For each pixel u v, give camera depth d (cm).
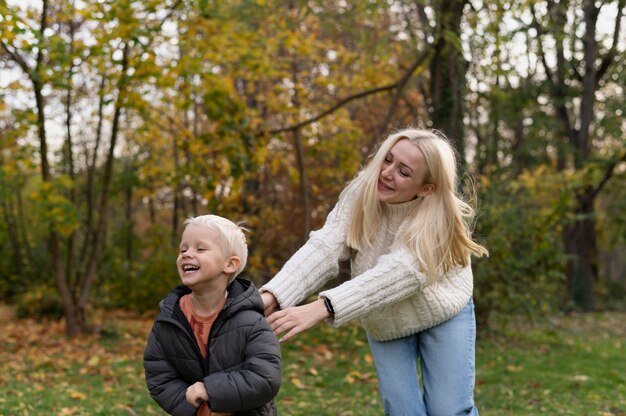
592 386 700
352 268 321
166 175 1094
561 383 710
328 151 1102
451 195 293
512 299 972
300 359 817
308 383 699
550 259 1035
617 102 1872
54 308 1215
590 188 1916
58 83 792
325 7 1066
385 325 312
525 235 998
